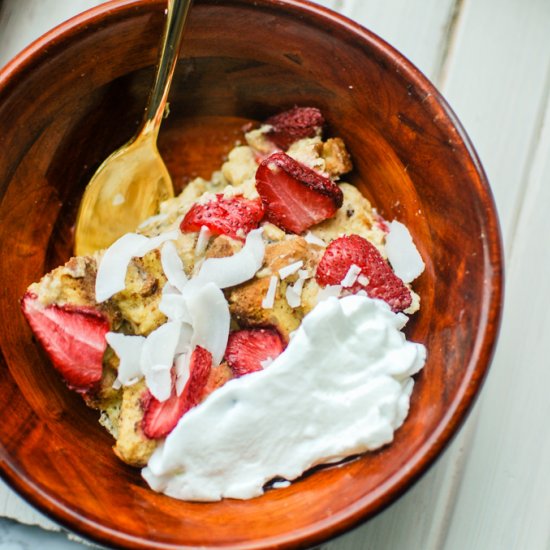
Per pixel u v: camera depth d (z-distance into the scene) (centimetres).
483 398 51
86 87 47
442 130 45
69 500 43
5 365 46
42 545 50
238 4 46
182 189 51
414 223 48
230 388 45
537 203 51
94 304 46
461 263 45
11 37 52
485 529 50
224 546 42
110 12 45
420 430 44
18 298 47
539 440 50
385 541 50
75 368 46
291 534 42
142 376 46
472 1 52
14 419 45
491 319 44
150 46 47
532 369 51
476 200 45
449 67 52
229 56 48
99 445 47
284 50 48
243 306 46
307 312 47
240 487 45
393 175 48
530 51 52
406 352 45
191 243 47
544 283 51
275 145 50
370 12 52
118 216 49
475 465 50
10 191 47
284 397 44
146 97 49
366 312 45
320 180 47
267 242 47
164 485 45
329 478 45
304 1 46
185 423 44
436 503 50
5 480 43
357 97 48
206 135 51
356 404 45
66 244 49
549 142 52
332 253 46
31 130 47
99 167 48
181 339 46
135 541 42
